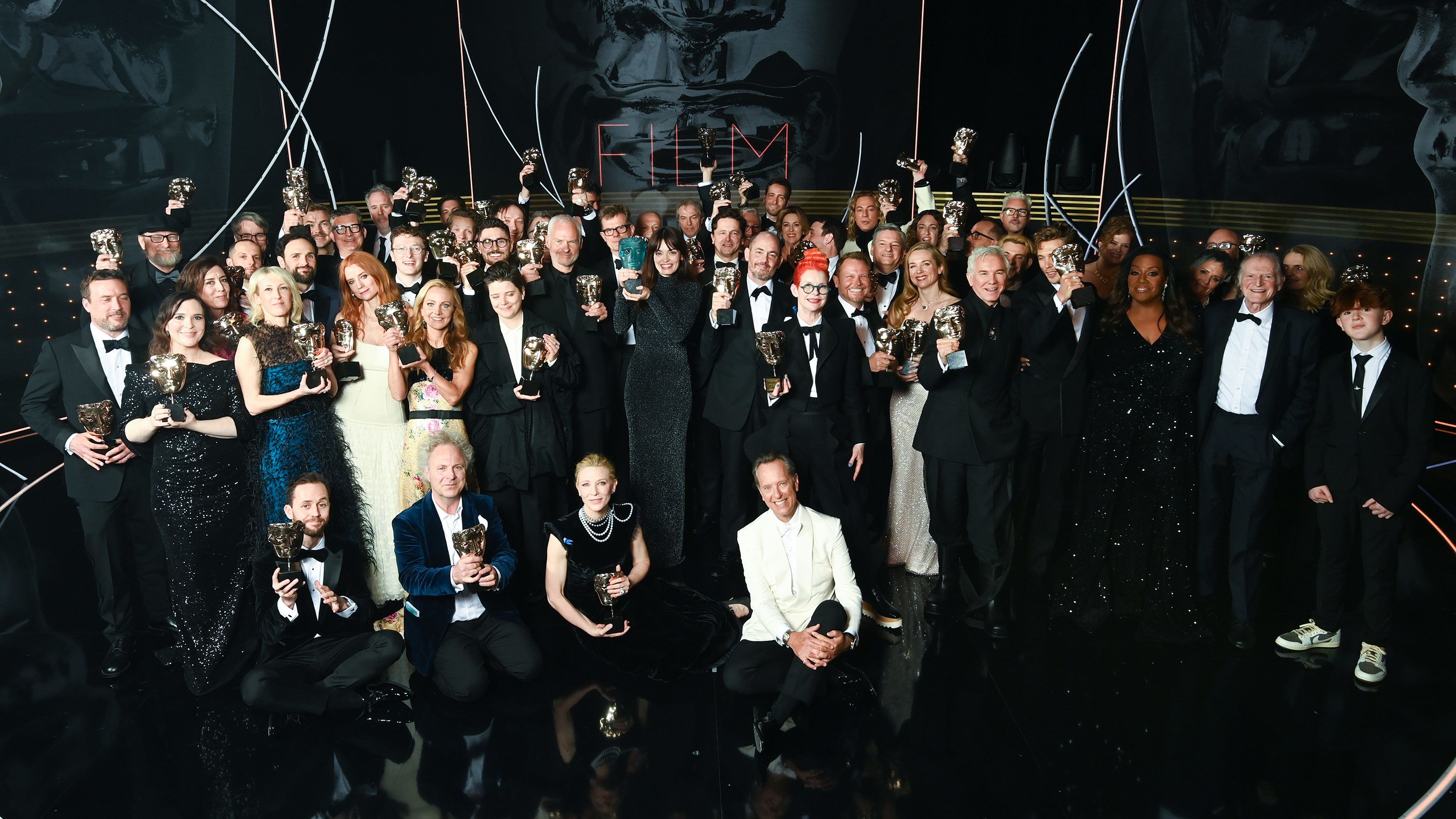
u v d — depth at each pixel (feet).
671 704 11.38
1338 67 21.61
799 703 10.90
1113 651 12.65
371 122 29.91
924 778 9.95
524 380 12.87
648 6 31.99
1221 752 10.39
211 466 11.69
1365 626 12.14
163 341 11.93
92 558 12.10
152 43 22.50
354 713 11.25
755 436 13.67
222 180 24.67
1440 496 18.15
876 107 32.40
